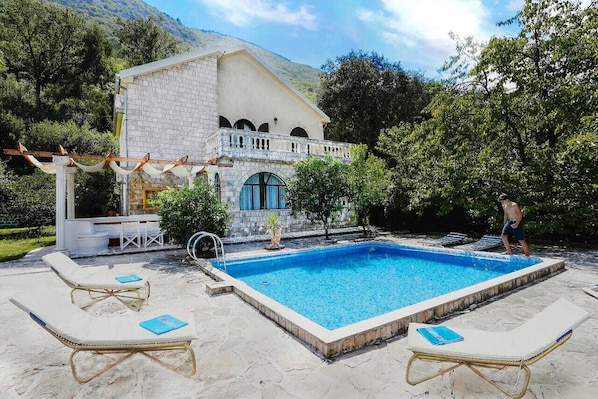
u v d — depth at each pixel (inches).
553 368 129.3
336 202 548.1
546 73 437.1
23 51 1286.9
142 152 593.3
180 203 383.2
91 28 1499.8
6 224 763.4
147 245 458.0
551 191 422.9
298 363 135.1
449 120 505.0
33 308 129.0
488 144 499.2
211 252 414.0
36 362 141.0
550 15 440.1
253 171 590.6
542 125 444.8
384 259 419.2
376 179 569.9
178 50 1814.7
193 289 251.4
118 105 607.5
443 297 197.8
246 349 148.5
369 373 126.7
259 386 118.6
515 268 331.9
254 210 592.4
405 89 1017.5
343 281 310.8
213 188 415.8
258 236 568.4
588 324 172.9
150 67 590.9
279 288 289.6
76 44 1396.4
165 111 614.5
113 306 213.8
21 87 1230.3
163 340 119.3
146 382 123.3
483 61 450.3
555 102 393.1
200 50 645.9
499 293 226.7
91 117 1337.4
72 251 428.8
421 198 559.5
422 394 112.3
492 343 113.7
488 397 110.5
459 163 494.6
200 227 378.3
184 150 632.4
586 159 388.5
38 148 1016.9
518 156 489.7
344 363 134.8
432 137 530.0
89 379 122.2
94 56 1467.8
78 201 809.5
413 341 115.6
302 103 800.9
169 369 127.3
